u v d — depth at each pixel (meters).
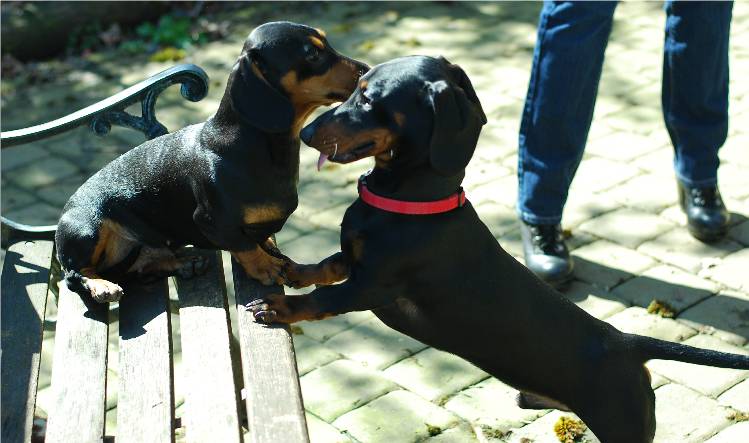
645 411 3.01
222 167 2.89
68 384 2.71
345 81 2.90
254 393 2.51
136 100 3.50
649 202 5.09
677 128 4.67
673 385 3.84
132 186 3.09
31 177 5.80
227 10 7.88
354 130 2.68
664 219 4.94
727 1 4.43
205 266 3.17
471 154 2.70
